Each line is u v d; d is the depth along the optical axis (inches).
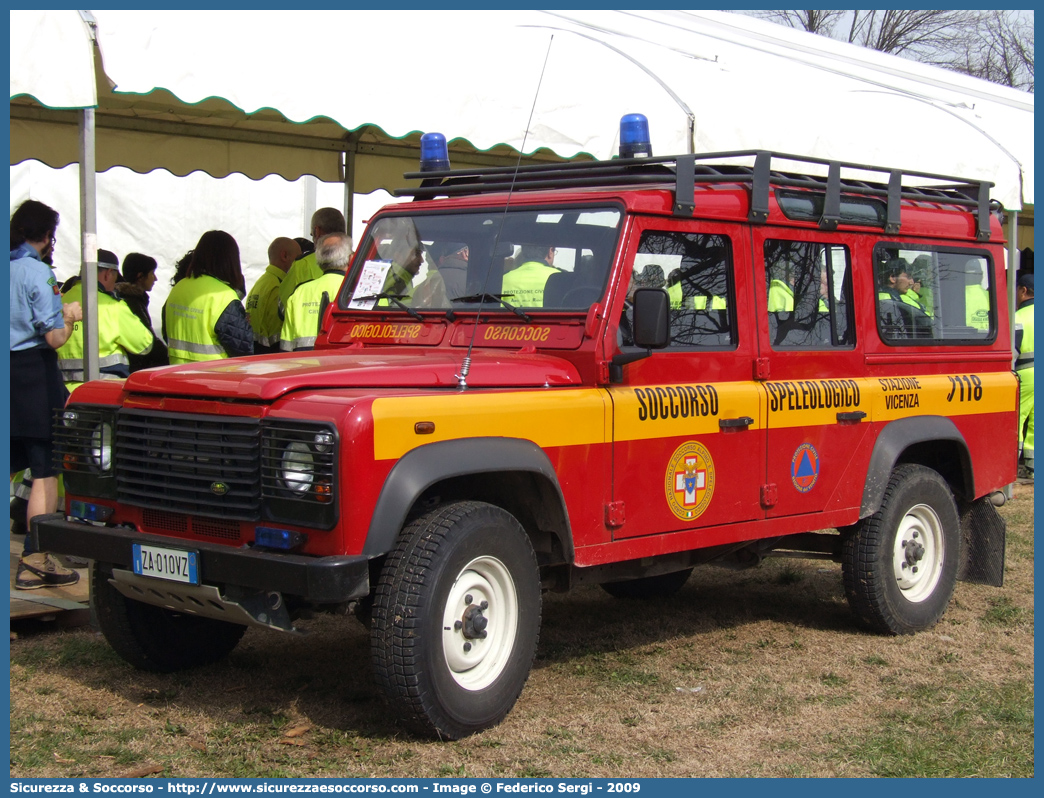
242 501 154.0
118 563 167.0
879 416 227.8
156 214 455.5
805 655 214.5
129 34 225.1
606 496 178.9
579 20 404.2
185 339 271.1
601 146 307.1
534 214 195.5
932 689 193.3
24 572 233.3
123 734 162.9
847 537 229.0
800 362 213.6
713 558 209.9
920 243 243.4
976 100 575.5
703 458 194.4
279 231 493.0
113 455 169.8
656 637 226.1
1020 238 720.3
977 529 260.5
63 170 432.5
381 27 280.8
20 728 165.2
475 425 160.1
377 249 215.9
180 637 191.6
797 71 459.2
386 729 165.9
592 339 178.7
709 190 200.4
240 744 159.9
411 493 149.6
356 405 147.9
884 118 402.6
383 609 152.1
